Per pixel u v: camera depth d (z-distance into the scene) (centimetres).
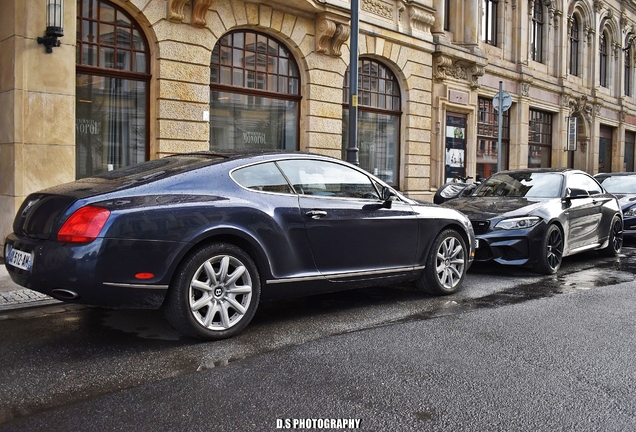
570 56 2584
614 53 2966
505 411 325
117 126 1018
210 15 1098
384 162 1555
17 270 432
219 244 451
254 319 527
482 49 1811
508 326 504
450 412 322
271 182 500
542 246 773
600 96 2769
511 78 2048
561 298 627
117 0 987
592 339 466
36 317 523
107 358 409
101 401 332
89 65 975
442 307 580
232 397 339
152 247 418
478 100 1931
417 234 605
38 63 845
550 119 2406
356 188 564
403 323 512
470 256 675
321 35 1282
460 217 662
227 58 1172
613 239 992
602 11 2752
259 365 396
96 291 403
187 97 1070
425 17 1577
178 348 433
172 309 435
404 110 1574
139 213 416
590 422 312
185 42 1062
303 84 1298
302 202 511
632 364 406
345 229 535
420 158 1614
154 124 1048
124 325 498
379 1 1459
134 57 1030
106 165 1009
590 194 944
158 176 454
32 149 842
